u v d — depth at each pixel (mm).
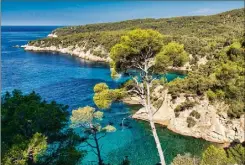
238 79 43375
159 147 23453
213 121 40719
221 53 73938
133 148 37156
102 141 38750
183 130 42375
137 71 23578
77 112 27891
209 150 22344
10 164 11641
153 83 24516
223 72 45000
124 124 45062
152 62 22859
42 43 174125
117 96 22984
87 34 167625
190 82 44875
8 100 16469
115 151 36094
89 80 82188
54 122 15461
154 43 21859
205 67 74188
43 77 85562
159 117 46250
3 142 12789
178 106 43531
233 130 39406
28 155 12922
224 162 21484
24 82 77188
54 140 16172
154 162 33594
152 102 49125
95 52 135125
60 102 58219
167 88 47781
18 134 13281
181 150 37094
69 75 90250
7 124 14695
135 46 21562
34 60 125312
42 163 14648
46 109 15211
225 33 131375
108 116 48688
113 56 22047
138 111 48000
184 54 22781
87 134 33438
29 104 16062
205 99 42375
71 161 14766
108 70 102125
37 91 67312
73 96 63344
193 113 42250
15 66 105312
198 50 100750
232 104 40375
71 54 152750
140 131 42750
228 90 41656
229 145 38844
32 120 14773
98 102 22875
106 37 146625
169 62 22094
